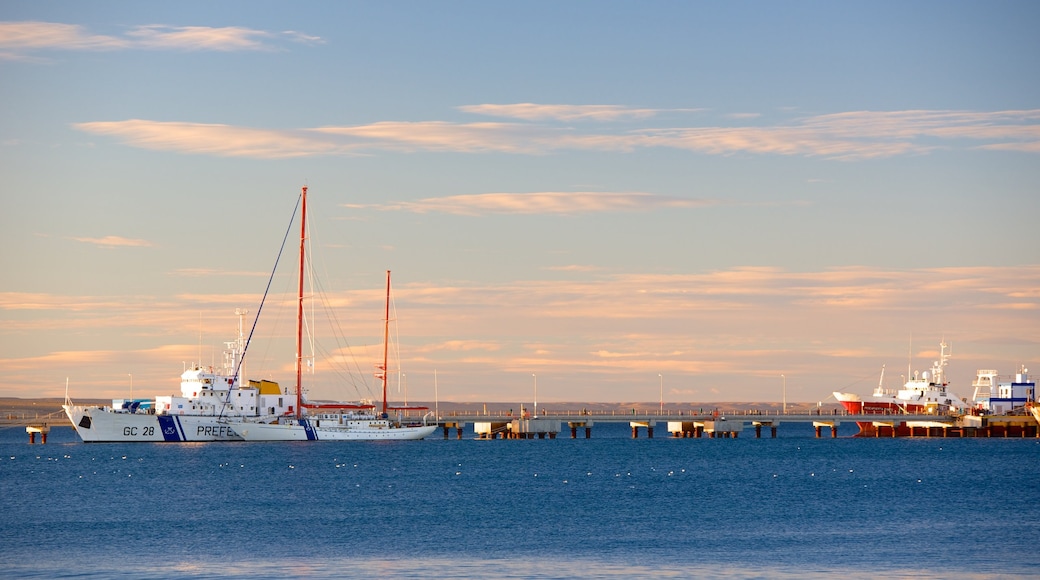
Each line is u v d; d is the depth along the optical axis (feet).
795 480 603.67
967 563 335.47
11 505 474.08
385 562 336.90
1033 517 437.17
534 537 385.29
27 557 344.49
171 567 328.70
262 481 579.07
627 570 325.01
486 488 550.77
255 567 328.90
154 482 572.10
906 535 388.37
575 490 542.98
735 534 391.45
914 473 654.12
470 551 356.18
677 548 361.92
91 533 392.06
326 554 350.64
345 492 527.40
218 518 431.84
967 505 477.77
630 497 510.99
